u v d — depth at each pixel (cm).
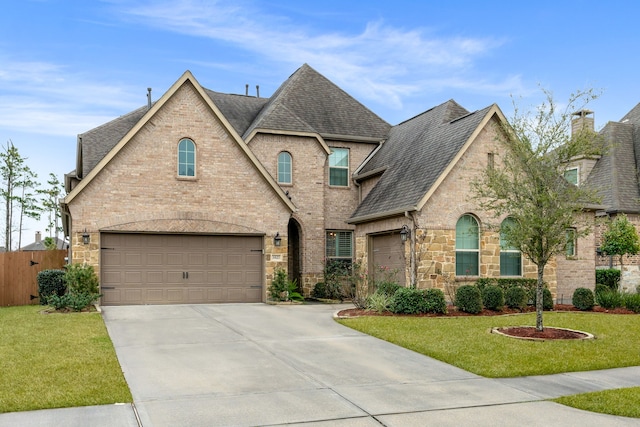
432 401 778
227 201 1902
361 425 674
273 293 1920
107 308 1697
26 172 3831
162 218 1825
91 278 1683
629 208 2364
